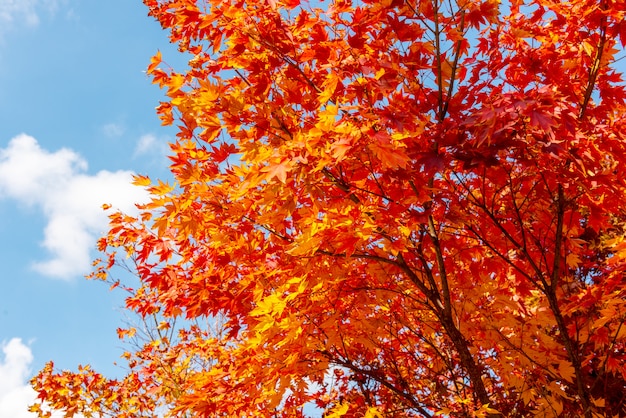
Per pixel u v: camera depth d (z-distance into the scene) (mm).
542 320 4137
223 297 4059
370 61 3631
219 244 3945
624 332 3709
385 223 3439
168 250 4188
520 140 3223
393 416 4801
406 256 4203
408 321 4598
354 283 4055
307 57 3842
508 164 3666
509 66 3980
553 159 3441
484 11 3779
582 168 3346
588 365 4895
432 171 3270
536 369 4008
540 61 3809
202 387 4371
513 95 3172
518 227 4180
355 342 4426
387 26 3770
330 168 3840
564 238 4195
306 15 3816
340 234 3311
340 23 3902
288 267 3980
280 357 3941
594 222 3945
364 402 5004
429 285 4422
